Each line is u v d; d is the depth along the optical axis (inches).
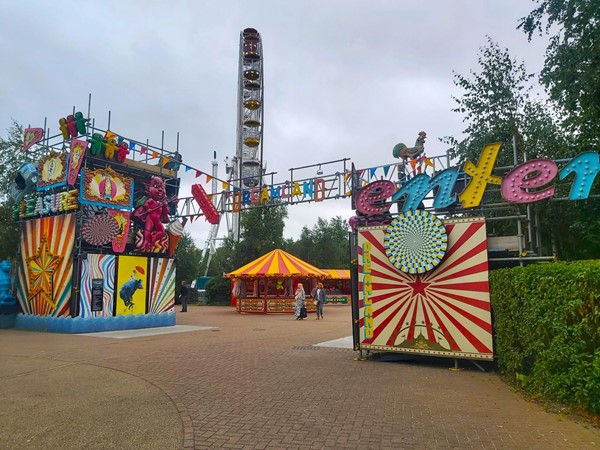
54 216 685.9
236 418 227.6
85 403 258.1
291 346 498.9
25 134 752.3
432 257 373.1
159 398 268.4
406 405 251.1
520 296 280.5
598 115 398.3
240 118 1624.0
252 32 1673.2
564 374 230.4
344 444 190.2
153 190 749.3
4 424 219.9
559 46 423.8
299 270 1119.6
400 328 389.7
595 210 426.3
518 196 358.3
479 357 353.4
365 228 417.7
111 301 681.0
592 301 205.3
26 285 708.7
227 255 1688.0
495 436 198.8
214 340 557.9
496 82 591.5
